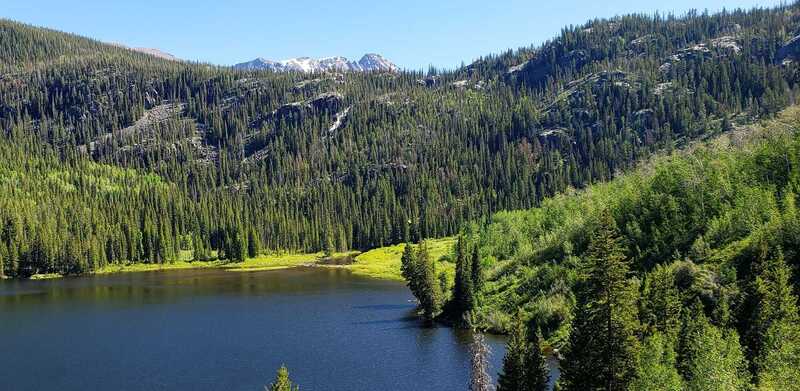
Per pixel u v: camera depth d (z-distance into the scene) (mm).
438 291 115312
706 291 75000
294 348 96625
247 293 153875
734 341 54656
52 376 85062
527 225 171875
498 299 111000
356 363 87625
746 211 96062
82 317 125562
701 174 122438
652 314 63719
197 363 89938
